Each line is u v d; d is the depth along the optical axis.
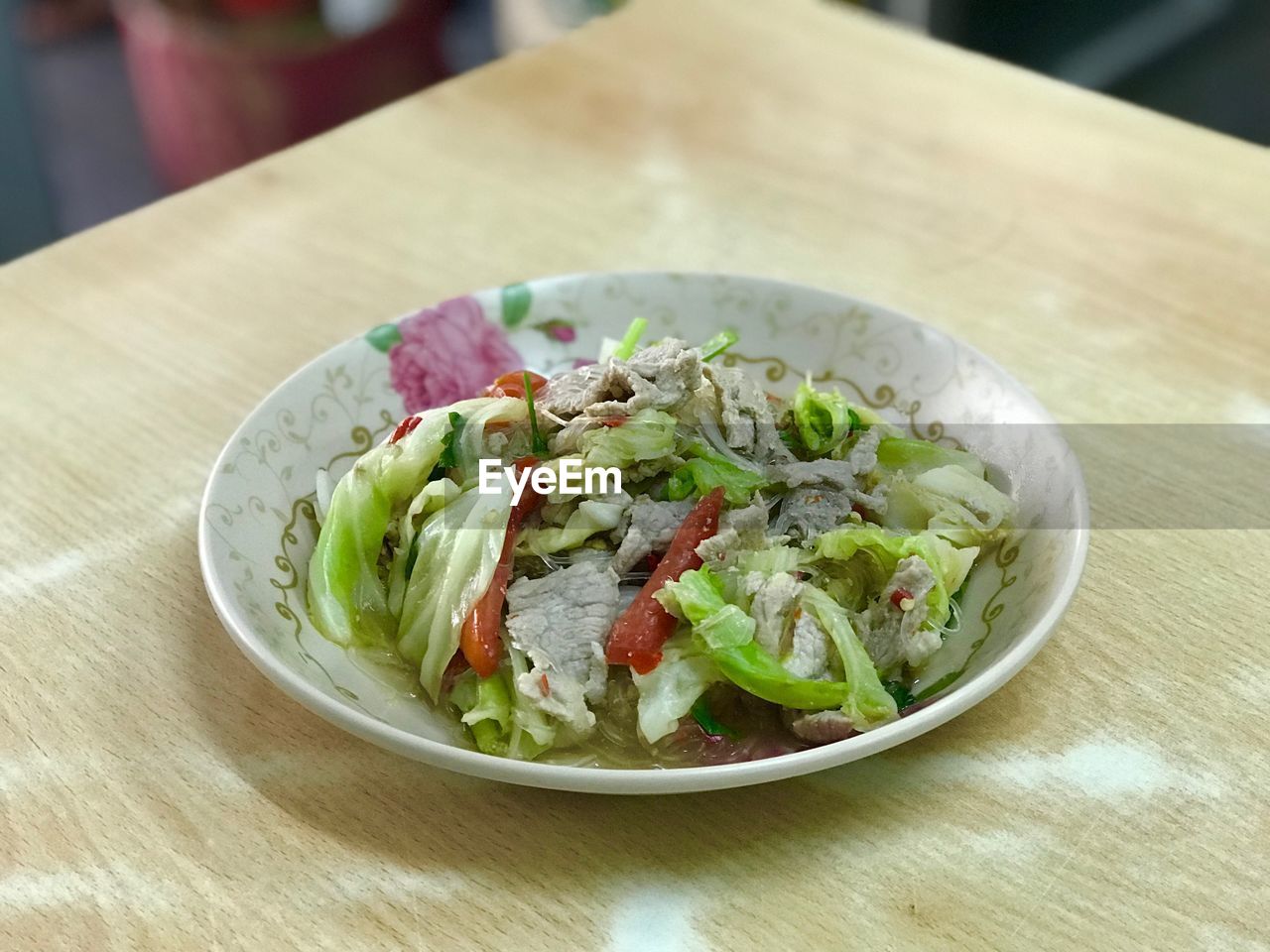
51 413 0.37
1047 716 0.27
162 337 0.40
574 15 0.91
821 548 0.29
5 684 0.28
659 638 0.27
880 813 0.24
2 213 0.79
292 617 0.28
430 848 0.24
